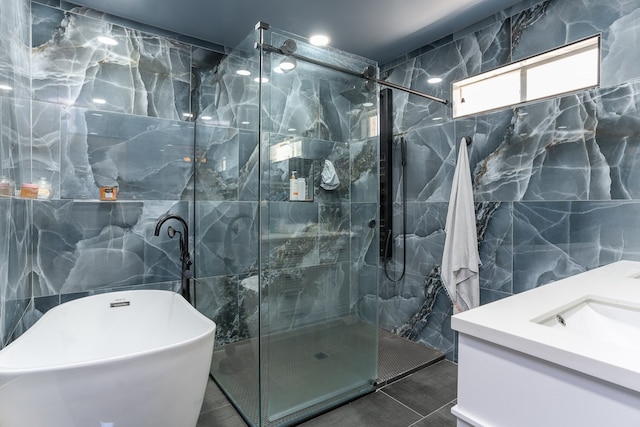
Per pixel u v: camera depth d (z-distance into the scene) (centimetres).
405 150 303
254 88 191
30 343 161
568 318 111
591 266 193
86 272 227
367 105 236
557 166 206
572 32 200
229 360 220
